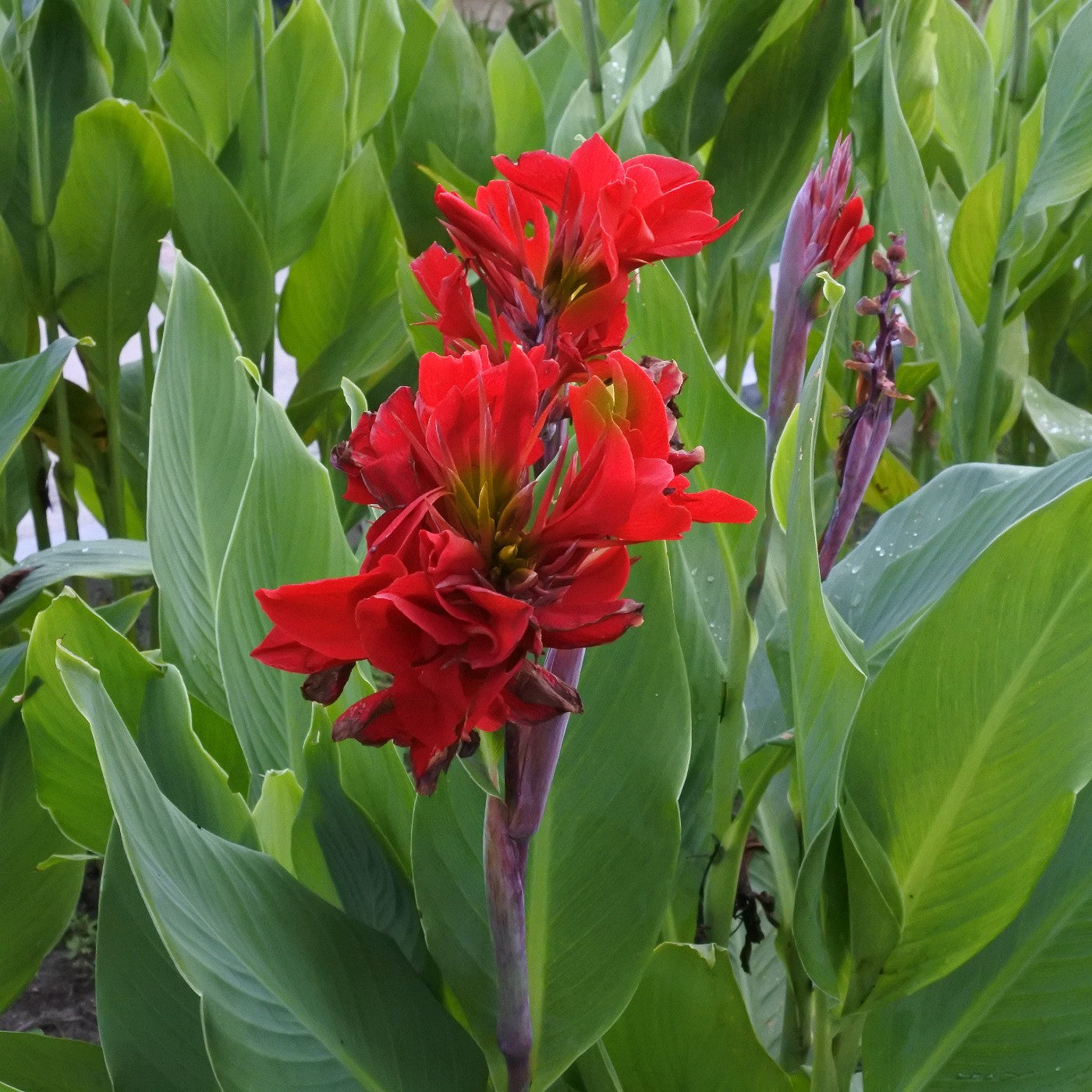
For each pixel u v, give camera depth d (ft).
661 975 2.59
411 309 4.33
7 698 3.27
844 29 4.30
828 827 2.32
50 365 3.72
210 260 5.33
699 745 3.35
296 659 1.57
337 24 6.42
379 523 1.56
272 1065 2.02
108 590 8.13
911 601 2.99
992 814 2.27
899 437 9.12
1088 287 6.41
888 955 2.45
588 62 4.84
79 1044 2.84
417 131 5.80
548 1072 2.39
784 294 2.74
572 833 2.48
